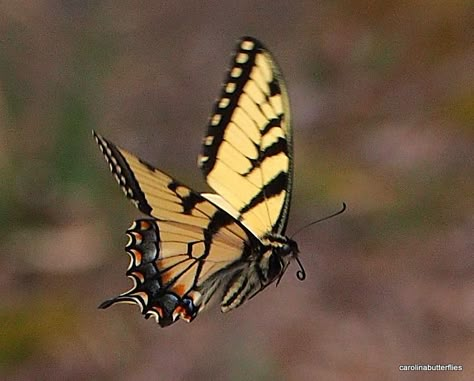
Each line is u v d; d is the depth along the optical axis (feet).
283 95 6.45
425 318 7.28
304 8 11.56
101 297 7.32
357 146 8.77
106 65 8.98
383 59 10.19
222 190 6.45
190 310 6.45
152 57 10.97
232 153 6.45
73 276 7.39
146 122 9.71
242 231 6.45
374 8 10.84
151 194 6.41
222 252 6.45
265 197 6.47
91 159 7.75
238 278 6.47
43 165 7.74
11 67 8.60
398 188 7.93
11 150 7.80
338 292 7.32
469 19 10.25
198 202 6.43
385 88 9.77
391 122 9.10
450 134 8.60
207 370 7.11
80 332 7.24
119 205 7.55
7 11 10.21
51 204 7.65
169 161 9.03
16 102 8.11
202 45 11.19
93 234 7.47
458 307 7.29
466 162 8.16
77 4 10.54
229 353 7.13
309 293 7.32
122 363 7.18
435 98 9.29
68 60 8.64
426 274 7.37
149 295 6.43
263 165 6.46
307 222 7.65
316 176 8.14
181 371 7.13
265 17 11.63
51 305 7.30
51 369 7.18
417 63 10.03
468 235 7.44
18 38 9.46
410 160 8.33
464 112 8.81
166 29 11.51
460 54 9.89
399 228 7.50
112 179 7.73
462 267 7.38
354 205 7.73
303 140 9.11
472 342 7.22
